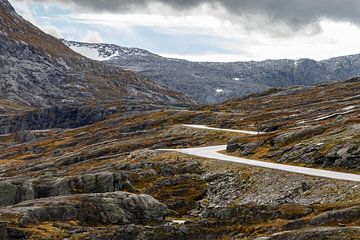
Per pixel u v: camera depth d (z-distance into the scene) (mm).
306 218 53875
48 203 68375
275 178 78750
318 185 71562
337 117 122625
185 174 90250
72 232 62188
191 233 59562
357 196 63375
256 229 56219
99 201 70562
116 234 59406
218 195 81312
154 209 72938
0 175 143750
